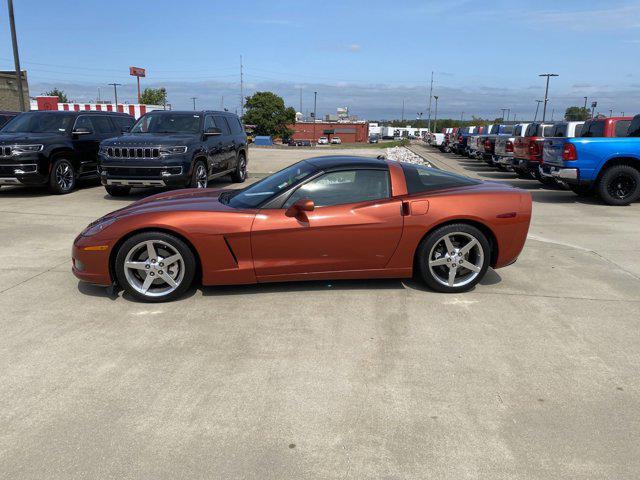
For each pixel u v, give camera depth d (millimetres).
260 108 97688
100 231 4461
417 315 4270
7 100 29234
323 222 4508
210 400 2996
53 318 4203
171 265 4531
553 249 6480
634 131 10750
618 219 8633
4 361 3461
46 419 2809
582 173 10039
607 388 3150
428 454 2529
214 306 4457
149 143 9953
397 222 4574
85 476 2371
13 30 22250
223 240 4457
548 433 2697
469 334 3912
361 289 4879
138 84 51281
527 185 14117
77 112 12383
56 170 11070
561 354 3590
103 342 3758
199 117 11641
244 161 14586
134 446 2582
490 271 5504
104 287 4965
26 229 7562
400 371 3344
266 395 3051
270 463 2459
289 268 4598
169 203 4859
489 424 2775
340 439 2643
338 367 3393
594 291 4879
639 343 3771
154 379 3232
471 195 4695
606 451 2553
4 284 5055
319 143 97938
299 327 4020
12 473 2389
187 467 2430
